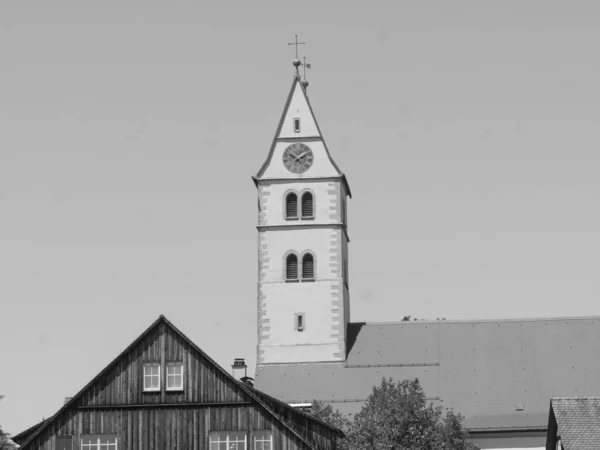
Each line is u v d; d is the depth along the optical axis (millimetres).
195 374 88438
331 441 94000
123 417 88062
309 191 124938
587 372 120688
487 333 124875
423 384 120812
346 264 128250
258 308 124062
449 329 125438
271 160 125875
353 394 120312
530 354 122625
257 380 122062
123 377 88562
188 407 88062
